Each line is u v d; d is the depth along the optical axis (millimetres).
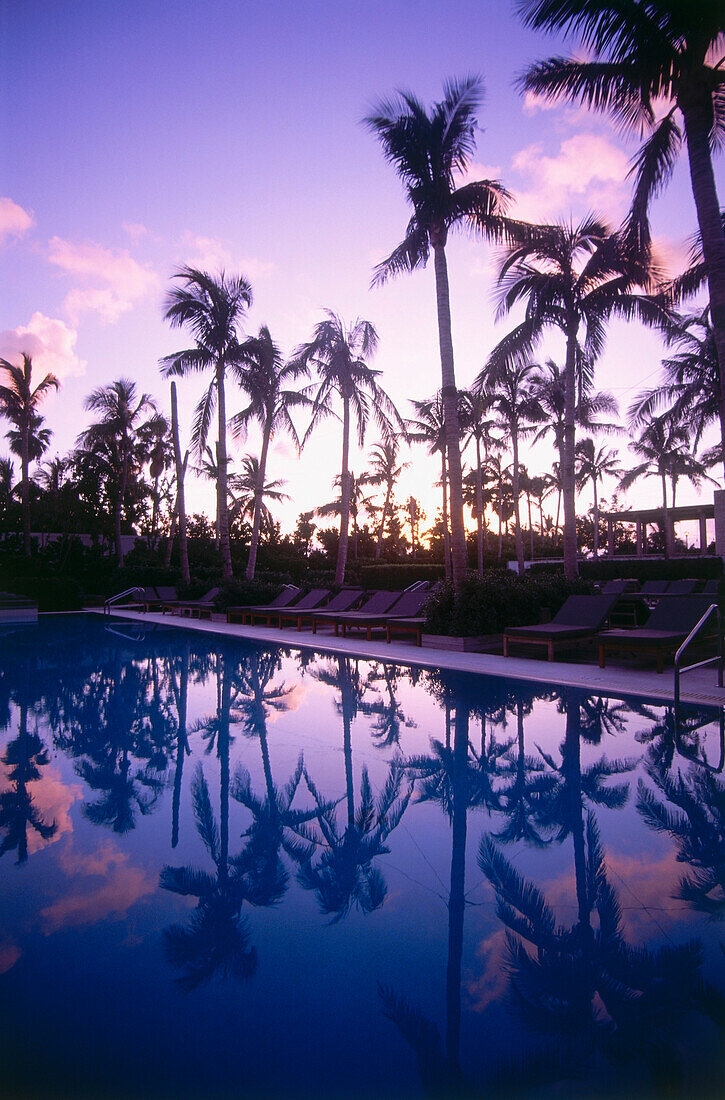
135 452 31203
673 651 8320
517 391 28078
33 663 10664
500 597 11461
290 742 5652
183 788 4469
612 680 7859
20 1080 1809
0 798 4297
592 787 4336
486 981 2268
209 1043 1955
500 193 12953
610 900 2826
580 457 42469
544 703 6977
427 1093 1753
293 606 16391
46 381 29594
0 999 2176
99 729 6219
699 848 3363
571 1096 1747
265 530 36031
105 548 32781
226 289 20375
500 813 3920
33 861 3307
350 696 7680
